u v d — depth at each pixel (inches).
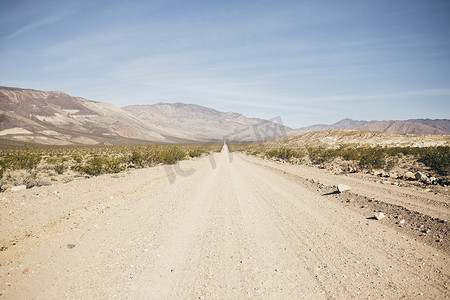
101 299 148.3
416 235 247.6
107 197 394.0
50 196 391.2
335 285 164.7
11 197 381.4
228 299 149.6
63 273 176.4
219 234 258.5
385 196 395.2
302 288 161.5
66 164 1095.0
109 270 181.8
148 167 970.7
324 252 215.2
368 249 220.2
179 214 327.6
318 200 410.9
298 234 258.4
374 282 167.9
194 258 203.9
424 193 414.0
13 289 156.4
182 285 164.7
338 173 732.7
